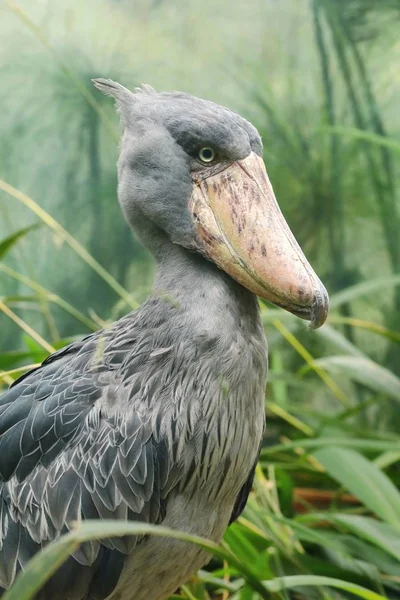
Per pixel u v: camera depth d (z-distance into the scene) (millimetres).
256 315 1898
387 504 2324
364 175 3676
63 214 3691
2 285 3652
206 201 1873
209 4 3678
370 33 3668
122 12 3666
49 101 3658
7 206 3654
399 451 2553
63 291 3678
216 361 1851
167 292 1883
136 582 1890
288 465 2684
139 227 1926
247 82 3695
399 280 2723
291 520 2316
